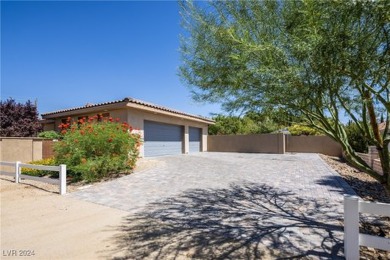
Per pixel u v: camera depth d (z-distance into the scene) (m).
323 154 21.81
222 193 7.93
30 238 4.79
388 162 4.22
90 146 10.28
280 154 21.22
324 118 4.05
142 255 4.08
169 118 19.00
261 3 3.54
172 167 12.73
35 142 15.06
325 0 2.41
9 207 6.84
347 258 3.67
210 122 24.14
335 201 6.91
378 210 3.50
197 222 5.52
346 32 2.58
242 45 3.18
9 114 22.42
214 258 3.95
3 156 13.69
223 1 3.71
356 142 16.03
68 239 4.73
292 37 2.80
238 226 5.24
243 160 16.17
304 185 8.86
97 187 8.87
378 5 2.32
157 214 6.09
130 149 11.23
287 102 3.45
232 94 4.02
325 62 2.71
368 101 3.42
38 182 9.99
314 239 4.53
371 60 2.74
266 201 7.02
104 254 4.13
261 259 3.88
